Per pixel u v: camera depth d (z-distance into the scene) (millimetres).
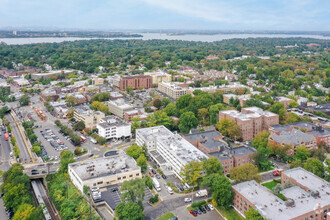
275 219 175375
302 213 181250
